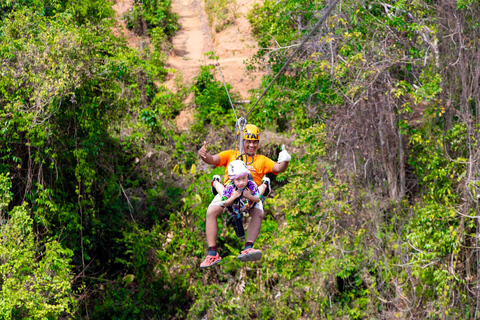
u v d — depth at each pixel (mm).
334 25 13773
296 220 14500
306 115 15445
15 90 11531
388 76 13391
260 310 14852
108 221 15297
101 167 15039
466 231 13578
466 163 12953
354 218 14602
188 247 16031
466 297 13609
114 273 15523
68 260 11719
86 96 12477
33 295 10516
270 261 15359
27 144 11656
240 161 5555
